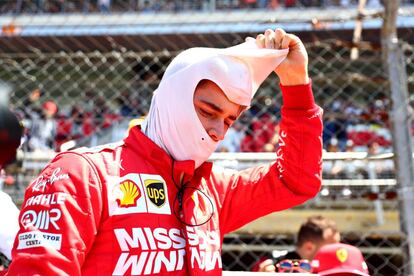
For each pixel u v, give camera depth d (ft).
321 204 26.61
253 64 6.64
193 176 6.81
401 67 14.14
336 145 28.14
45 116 28.86
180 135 6.45
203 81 6.47
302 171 7.11
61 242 5.42
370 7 31.50
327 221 15.52
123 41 29.14
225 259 26.40
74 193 5.70
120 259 5.75
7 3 36.78
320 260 11.69
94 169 5.97
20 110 29.30
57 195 5.66
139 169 6.25
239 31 27.76
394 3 13.96
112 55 18.75
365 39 27.30
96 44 28.94
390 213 26.94
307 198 7.27
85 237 5.64
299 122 7.13
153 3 37.47
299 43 7.02
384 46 14.29
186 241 6.22
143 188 6.15
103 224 5.82
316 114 7.21
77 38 29.30
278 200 7.26
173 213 6.28
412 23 29.07
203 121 6.49
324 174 25.48
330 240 15.06
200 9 37.37
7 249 9.49
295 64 6.99
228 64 6.45
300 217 27.20
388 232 20.21
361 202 26.48
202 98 6.44
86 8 35.88
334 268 11.39
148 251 5.88
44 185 5.84
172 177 6.38
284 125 7.27
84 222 5.65
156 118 6.65
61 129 28.96
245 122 29.07
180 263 6.10
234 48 6.71
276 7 35.47
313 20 16.10
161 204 6.21
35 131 28.30
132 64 30.07
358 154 15.08
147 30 30.83
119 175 6.08
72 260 5.41
